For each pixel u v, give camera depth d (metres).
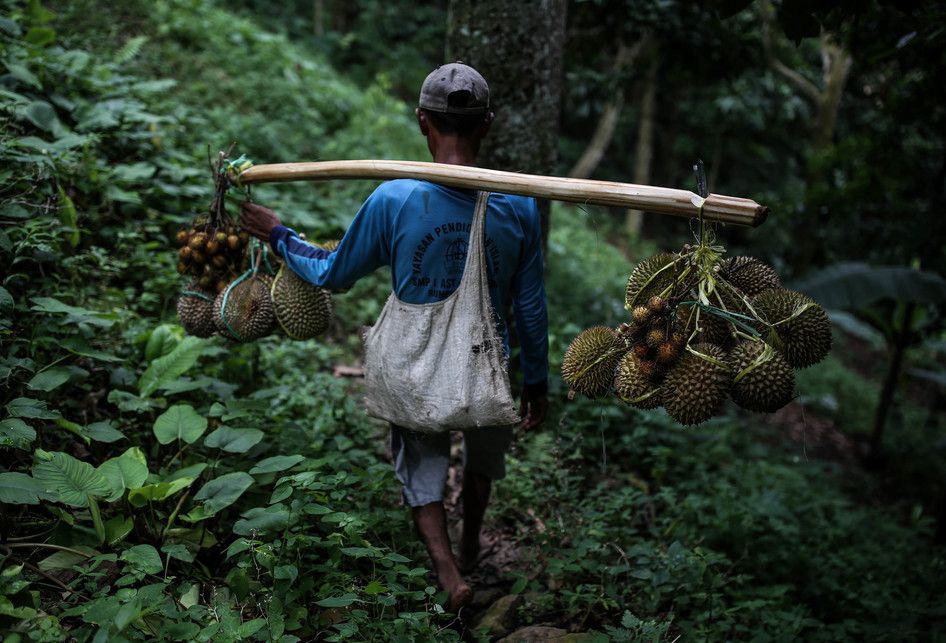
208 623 2.36
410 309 2.60
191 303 2.97
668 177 17.14
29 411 2.65
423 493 2.85
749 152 16.44
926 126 8.09
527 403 2.98
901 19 4.59
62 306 3.19
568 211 13.30
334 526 2.92
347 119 9.38
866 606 3.76
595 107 8.45
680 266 2.25
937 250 8.18
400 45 16.70
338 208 6.34
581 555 3.15
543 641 2.77
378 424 4.32
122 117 5.34
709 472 5.13
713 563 3.48
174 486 2.65
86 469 2.57
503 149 4.29
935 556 4.91
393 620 2.57
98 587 2.51
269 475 3.00
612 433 4.80
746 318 2.11
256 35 9.90
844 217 8.71
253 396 3.56
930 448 9.26
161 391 3.46
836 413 10.09
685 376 2.08
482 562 3.44
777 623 3.20
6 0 6.09
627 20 6.25
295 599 2.51
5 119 4.20
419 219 2.51
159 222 4.89
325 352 4.80
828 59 10.27
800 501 5.18
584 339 2.33
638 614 3.09
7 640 2.00
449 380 2.58
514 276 2.75
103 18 7.52
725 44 6.39
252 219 2.81
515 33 4.12
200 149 5.87
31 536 2.59
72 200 4.38
